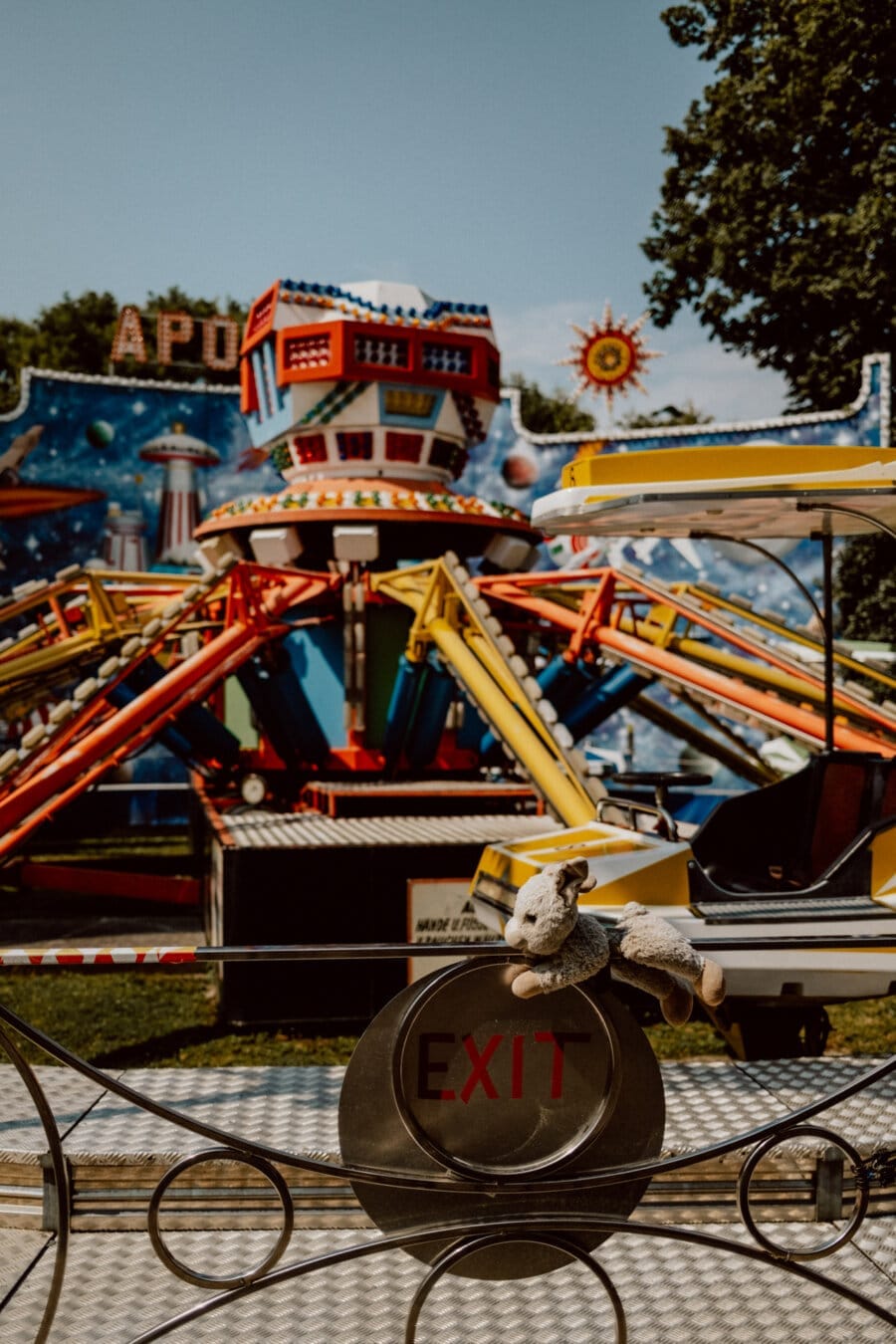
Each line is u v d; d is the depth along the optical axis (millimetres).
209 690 9250
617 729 20469
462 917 7336
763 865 6531
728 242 23406
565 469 5738
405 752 10047
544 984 2572
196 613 10883
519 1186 2699
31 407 19141
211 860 8555
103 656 10031
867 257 21547
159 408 19703
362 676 9914
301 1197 3197
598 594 9836
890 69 22141
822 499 5340
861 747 8219
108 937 9789
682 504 5430
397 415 10445
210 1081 3705
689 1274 3064
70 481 19344
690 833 8195
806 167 23328
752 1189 3244
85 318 46062
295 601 9711
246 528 10711
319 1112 3451
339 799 8805
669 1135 3287
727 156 24469
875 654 17797
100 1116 3434
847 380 22578
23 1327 2764
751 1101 3555
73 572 9828
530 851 5777
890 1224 3268
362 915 7246
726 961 5090
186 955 2668
